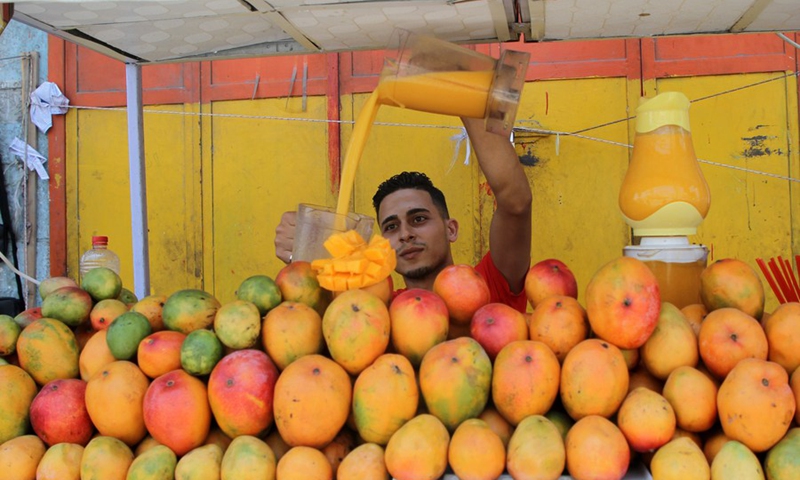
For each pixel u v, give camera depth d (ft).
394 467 3.26
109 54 5.83
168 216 11.00
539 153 10.12
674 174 4.33
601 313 3.56
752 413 3.18
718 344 3.54
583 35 5.31
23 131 11.25
